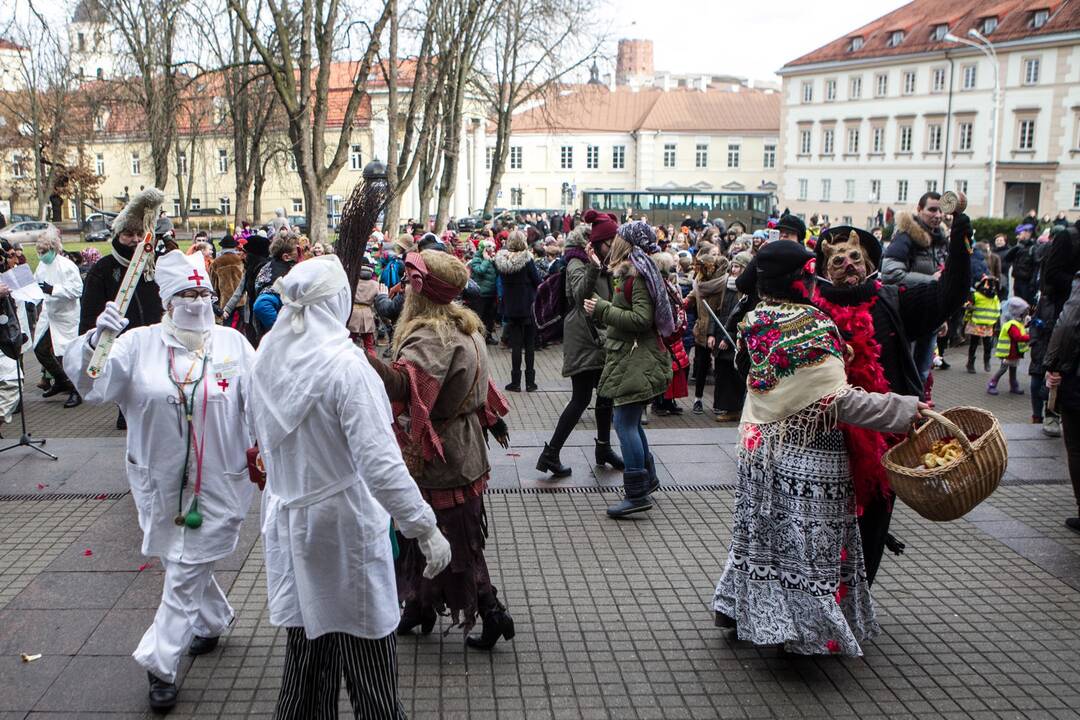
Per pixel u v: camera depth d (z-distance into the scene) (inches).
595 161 2930.6
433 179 1291.8
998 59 2158.0
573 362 268.5
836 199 2581.2
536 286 438.9
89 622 178.5
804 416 151.4
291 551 118.0
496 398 166.2
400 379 144.6
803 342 150.4
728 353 365.1
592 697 154.0
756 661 166.6
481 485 159.3
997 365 525.0
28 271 313.1
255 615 182.7
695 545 223.8
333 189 2111.2
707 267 389.7
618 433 241.1
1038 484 277.1
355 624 119.3
